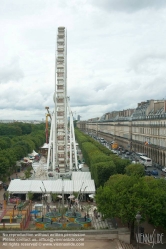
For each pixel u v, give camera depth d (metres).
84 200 115.25
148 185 82.94
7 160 151.50
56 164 156.62
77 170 158.50
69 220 88.69
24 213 88.50
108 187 82.00
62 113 156.38
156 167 197.50
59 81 155.88
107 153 190.75
